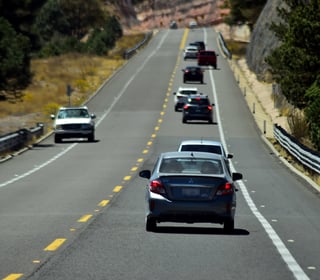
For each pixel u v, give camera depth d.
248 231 34.28
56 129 102.50
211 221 32.75
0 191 54.69
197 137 106.62
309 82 89.75
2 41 117.56
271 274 24.05
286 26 112.81
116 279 22.89
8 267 24.91
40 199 48.72
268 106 143.00
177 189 32.56
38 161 81.38
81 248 28.72
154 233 32.91
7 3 188.25
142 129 116.62
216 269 24.70
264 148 95.38
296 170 73.00
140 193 52.25
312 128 78.94
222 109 140.88
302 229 35.59
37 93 163.50
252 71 196.12
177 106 139.12
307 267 25.41
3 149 88.06
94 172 69.06
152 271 24.17
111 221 37.16
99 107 146.75
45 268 24.67
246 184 60.69
